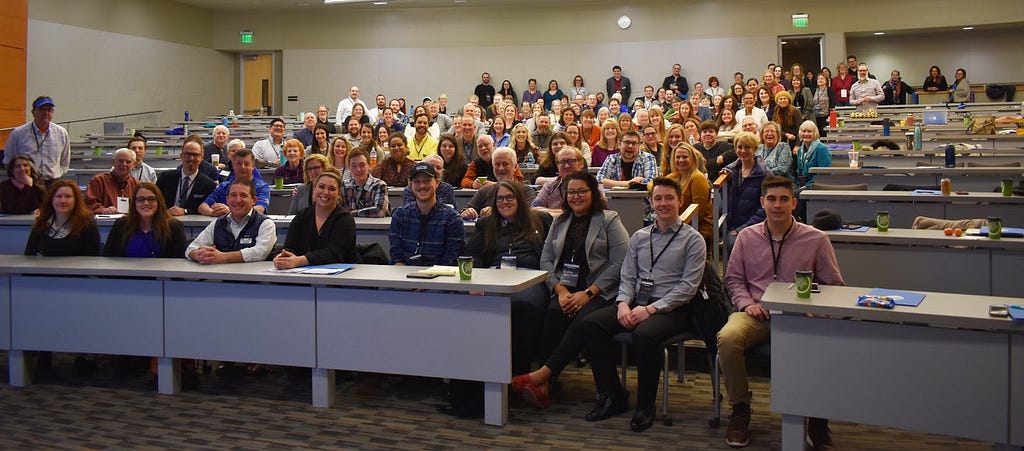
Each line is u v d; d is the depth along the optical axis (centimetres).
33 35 1338
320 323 355
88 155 1036
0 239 556
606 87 1617
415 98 1703
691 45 1599
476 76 1684
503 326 328
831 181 631
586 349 350
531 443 312
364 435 323
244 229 412
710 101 1345
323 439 319
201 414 352
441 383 393
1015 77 1588
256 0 1617
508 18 1669
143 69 1542
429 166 409
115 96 1485
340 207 413
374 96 1711
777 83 1175
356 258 412
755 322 320
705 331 338
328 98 1720
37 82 1345
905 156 696
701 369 407
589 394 375
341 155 650
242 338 365
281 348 360
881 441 309
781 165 670
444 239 416
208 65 1694
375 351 347
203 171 628
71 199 444
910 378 264
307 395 378
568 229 388
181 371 389
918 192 496
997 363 252
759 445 305
